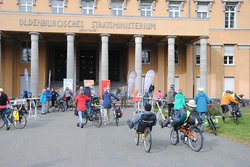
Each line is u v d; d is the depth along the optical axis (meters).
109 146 13.15
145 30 39.06
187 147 13.09
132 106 36.16
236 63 46.25
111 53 48.78
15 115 18.55
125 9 43.81
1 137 15.43
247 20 46.09
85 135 16.11
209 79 45.66
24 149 12.38
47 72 44.72
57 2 43.31
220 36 45.69
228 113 26.03
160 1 44.31
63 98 31.70
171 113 18.91
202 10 45.41
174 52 42.19
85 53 48.28
